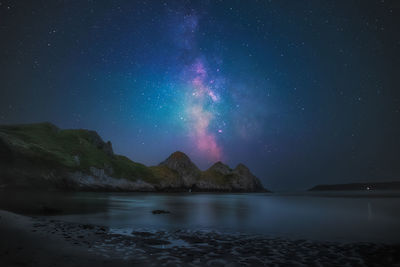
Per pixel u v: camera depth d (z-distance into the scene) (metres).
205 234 13.25
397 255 9.04
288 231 14.67
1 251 7.80
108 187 84.00
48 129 96.38
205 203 43.06
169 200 50.03
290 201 51.22
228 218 21.16
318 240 11.96
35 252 7.89
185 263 7.48
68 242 9.48
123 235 11.77
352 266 7.66
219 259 8.08
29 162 65.62
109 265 6.90
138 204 35.62
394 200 51.09
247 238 12.29
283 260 8.17
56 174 69.12
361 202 45.34
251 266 7.42
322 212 27.36
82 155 89.88
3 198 33.50
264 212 27.11
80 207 27.61
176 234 12.95
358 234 13.72
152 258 7.83
